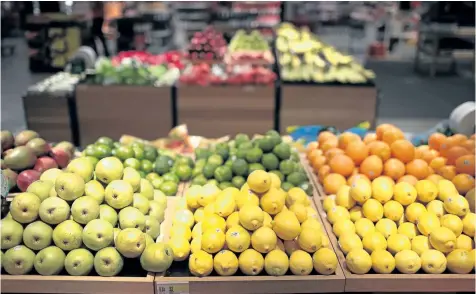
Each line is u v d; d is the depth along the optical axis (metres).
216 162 2.52
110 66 5.13
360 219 2.09
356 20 12.13
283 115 5.03
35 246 1.80
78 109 5.00
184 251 1.90
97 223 1.81
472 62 9.79
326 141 2.75
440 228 1.93
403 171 2.22
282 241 1.95
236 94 4.98
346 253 1.99
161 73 5.20
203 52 5.20
